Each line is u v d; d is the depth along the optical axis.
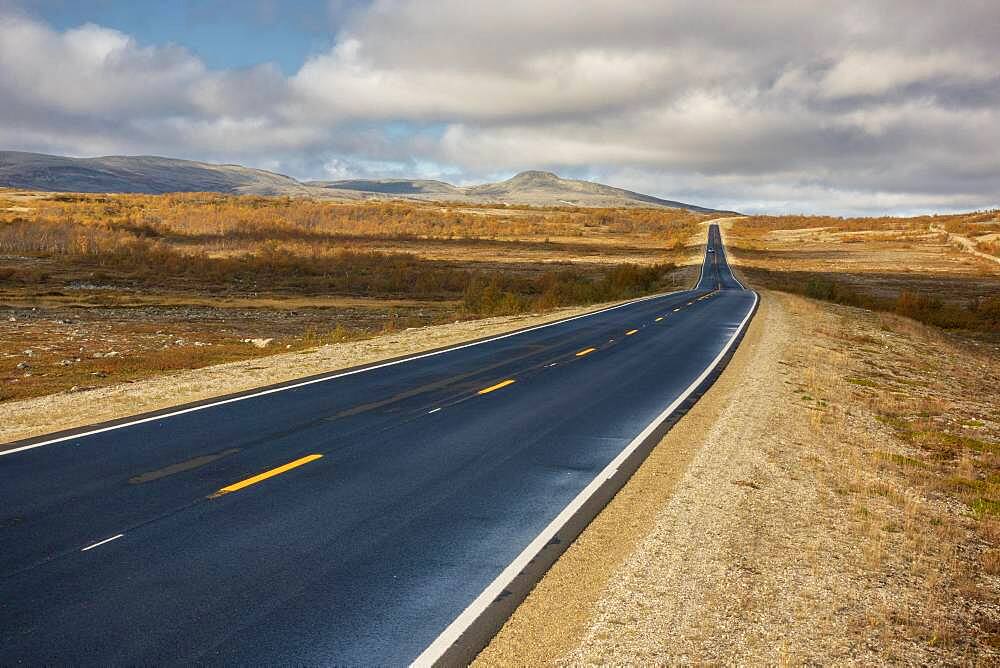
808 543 6.93
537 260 115.00
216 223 164.50
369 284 75.38
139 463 8.89
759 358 19.81
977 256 121.50
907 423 14.19
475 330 26.41
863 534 7.34
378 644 4.79
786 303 43.75
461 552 6.38
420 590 5.61
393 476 8.62
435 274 83.25
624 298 52.81
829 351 23.30
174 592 5.46
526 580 5.82
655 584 5.79
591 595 5.58
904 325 37.53
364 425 11.21
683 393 14.45
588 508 7.59
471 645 4.80
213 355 25.67
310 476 8.52
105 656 4.54
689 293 57.03
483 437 10.63
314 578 5.78
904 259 120.38
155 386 14.53
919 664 4.93
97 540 6.45
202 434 10.41
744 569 6.20
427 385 14.84
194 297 62.84
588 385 15.23
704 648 4.87
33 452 9.35
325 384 14.80
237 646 4.71
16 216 160.00
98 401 12.92
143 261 89.62
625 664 4.61
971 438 13.58
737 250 139.75
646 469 9.11
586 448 10.09
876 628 5.36
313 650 4.69
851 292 61.03
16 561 5.97
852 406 14.80
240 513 7.23
